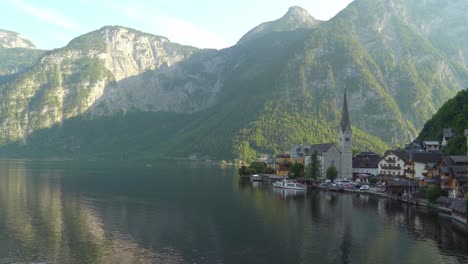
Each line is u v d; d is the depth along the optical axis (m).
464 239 103.44
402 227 115.56
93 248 96.81
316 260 88.62
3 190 192.00
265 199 166.88
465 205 118.62
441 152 196.12
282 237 105.81
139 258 90.00
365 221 123.12
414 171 189.38
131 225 119.12
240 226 117.38
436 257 90.12
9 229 114.06
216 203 156.00
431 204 145.50
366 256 91.00
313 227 115.94
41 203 155.75
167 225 119.00
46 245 99.19
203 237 106.12
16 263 86.88
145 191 191.88
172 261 88.06
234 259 89.19
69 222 123.00
